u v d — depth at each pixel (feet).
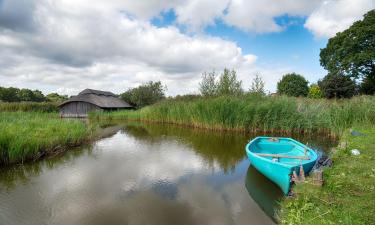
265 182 25.00
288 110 55.57
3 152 29.25
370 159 24.41
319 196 16.58
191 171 29.07
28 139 32.96
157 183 25.14
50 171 28.78
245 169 29.78
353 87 116.67
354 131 37.91
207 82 88.99
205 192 22.88
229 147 42.88
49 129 42.27
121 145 44.65
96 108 124.16
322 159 28.66
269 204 20.13
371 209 14.21
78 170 29.25
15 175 27.30
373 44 116.06
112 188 23.76
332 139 48.93
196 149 41.32
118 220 17.84
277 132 56.65
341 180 18.69
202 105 65.10
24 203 20.48
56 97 279.69
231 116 59.26
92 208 19.65
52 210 19.30
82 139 44.70
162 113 84.69
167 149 41.27
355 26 122.21
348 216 13.52
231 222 17.53
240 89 84.28
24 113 67.67
